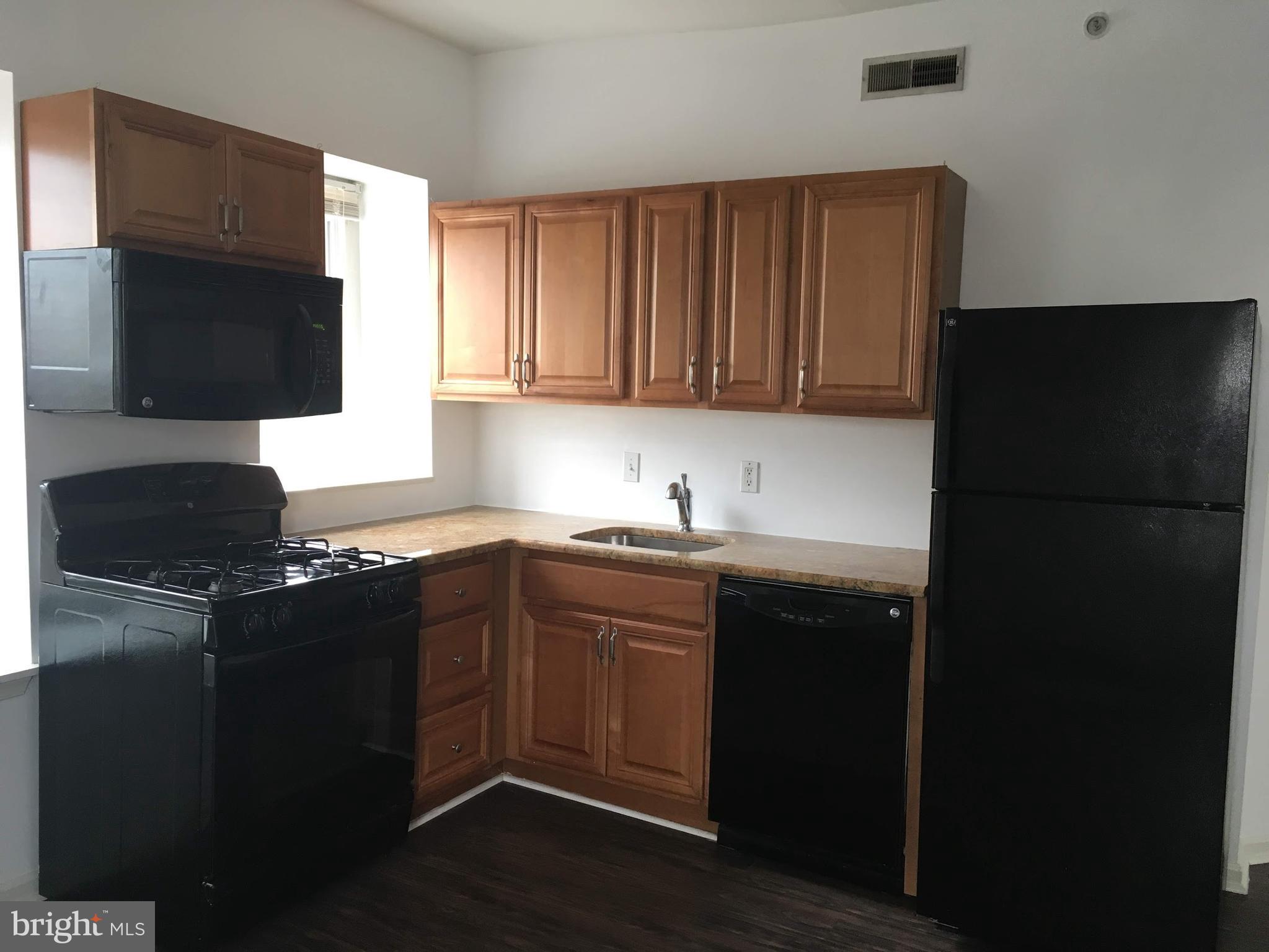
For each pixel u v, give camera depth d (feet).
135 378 7.18
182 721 7.05
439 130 12.07
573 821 9.97
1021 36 9.54
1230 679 6.96
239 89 9.40
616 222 10.48
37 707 8.02
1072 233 9.45
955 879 7.93
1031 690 7.57
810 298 9.57
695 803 9.70
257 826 7.34
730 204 9.89
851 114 10.40
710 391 10.23
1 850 7.89
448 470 12.59
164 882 7.30
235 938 7.61
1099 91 9.25
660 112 11.45
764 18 10.59
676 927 8.05
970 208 9.86
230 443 9.37
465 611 10.02
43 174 7.49
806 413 9.73
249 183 8.32
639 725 9.89
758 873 9.02
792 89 10.69
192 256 7.97
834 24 10.44
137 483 8.32
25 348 7.65
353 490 11.08
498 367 11.35
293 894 7.84
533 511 12.68
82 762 7.73
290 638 7.45
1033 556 7.48
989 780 7.76
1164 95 8.99
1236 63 8.71
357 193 11.96
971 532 7.68
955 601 7.77
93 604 7.54
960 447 7.69
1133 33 9.07
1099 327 7.19
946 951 7.81
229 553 8.74
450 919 8.04
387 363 12.36
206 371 7.74
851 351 9.43
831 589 8.68
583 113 11.93
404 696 8.84
